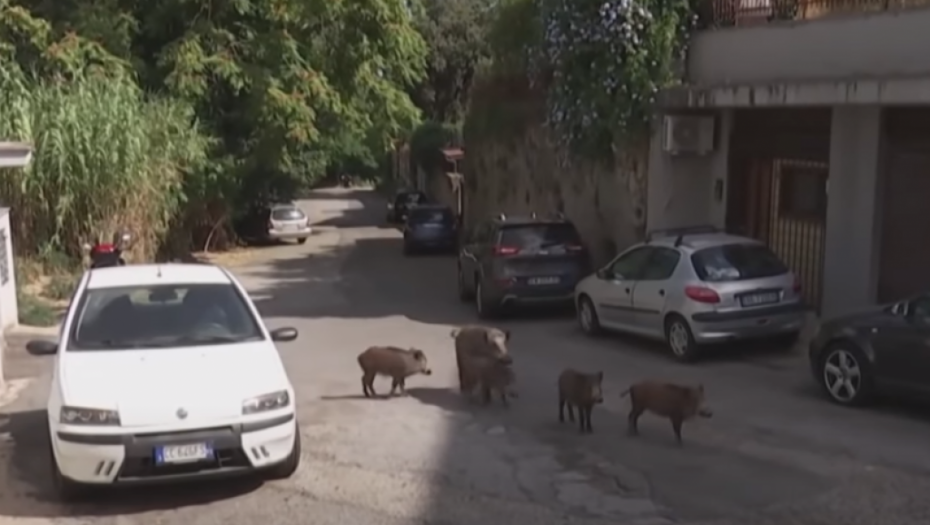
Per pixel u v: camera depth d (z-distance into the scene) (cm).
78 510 766
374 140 3156
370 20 3011
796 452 889
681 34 1744
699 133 1722
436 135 4728
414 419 1034
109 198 2191
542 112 2302
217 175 2875
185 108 2670
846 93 1327
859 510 738
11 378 1276
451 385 1208
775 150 1628
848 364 1052
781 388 1150
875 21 1371
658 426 996
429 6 4812
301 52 3002
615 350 1428
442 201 4606
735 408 1058
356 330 1666
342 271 2720
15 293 1673
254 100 2847
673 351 1334
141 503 779
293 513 751
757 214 1709
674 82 1738
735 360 1316
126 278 923
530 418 1036
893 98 1262
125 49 2814
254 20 2997
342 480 827
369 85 3055
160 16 2911
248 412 762
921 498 761
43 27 2589
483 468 858
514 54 2477
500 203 2889
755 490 789
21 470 876
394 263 2948
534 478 828
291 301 2081
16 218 2122
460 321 1758
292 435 800
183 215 2852
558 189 2344
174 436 738
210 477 767
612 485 807
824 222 1552
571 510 750
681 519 727
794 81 1414
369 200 6806
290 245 3628
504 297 1709
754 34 1595
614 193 2005
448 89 4912
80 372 786
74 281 2012
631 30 1733
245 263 2981
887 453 879
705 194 1794
